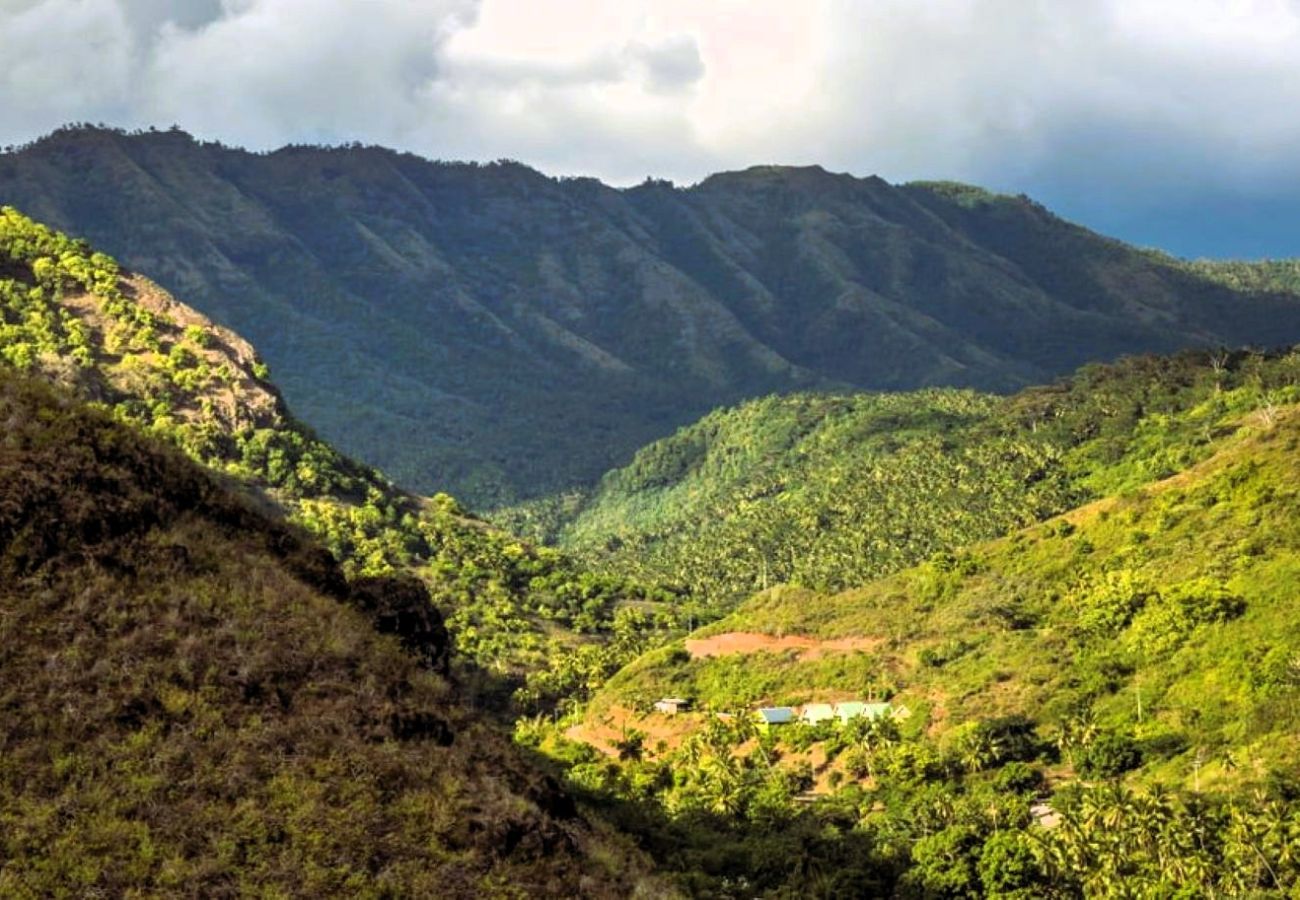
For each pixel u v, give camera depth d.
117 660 26.69
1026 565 140.75
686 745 112.25
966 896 69.44
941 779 97.12
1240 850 67.06
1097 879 67.81
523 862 26.91
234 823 24.39
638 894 28.64
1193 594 109.81
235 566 31.25
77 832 23.00
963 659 122.06
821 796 99.44
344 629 31.02
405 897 24.36
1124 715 99.06
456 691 35.91
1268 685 93.75
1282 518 121.19
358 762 26.75
